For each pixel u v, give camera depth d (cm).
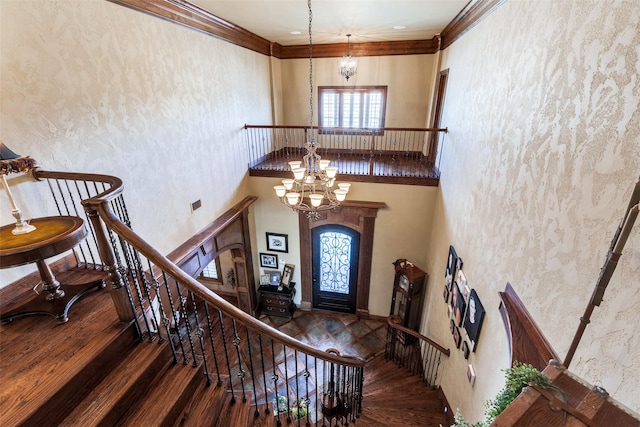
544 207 195
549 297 180
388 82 698
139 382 182
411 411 372
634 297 123
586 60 163
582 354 149
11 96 214
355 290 662
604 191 143
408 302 566
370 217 589
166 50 362
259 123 649
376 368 511
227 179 529
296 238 646
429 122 666
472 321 305
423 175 553
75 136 261
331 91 734
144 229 345
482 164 321
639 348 118
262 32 557
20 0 214
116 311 207
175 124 386
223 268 691
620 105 136
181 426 184
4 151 189
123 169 312
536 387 93
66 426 153
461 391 324
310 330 629
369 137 749
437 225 528
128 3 303
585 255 153
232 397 212
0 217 213
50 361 169
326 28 532
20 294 227
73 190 262
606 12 149
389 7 410
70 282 242
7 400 147
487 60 330
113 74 292
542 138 204
